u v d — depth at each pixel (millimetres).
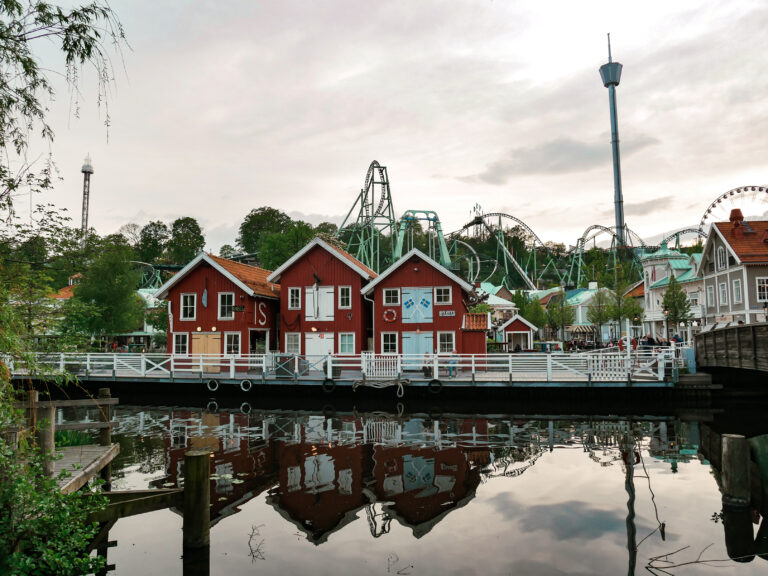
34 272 12625
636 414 27453
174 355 35000
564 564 9805
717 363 29906
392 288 38500
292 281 40125
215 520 12148
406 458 17797
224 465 16922
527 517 12234
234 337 39656
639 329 65688
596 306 69688
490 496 13742
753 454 16031
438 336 37625
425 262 38125
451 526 11719
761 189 57688
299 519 12195
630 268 114688
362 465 16906
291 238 70688
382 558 10125
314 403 31141
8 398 7984
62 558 8547
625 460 17594
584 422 25109
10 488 8031
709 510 12656
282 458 17828
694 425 24234
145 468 16797
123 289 50656
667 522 11883
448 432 22531
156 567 9828
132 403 31859
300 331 39781
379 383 31484
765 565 9727
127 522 12375
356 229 95375
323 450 19016
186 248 143375
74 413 28359
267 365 36406
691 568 9633
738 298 45281
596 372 31250
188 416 27250
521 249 183250
